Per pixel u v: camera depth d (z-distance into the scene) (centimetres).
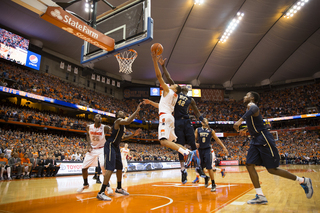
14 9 1873
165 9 2194
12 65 2172
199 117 495
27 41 2191
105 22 802
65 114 2706
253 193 449
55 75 2650
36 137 1798
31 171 1076
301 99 3300
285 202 350
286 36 2725
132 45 709
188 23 2500
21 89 1927
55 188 619
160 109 375
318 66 3153
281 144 2995
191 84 3650
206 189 525
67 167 1233
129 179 912
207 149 531
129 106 3403
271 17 2484
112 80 3288
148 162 1827
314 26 2550
